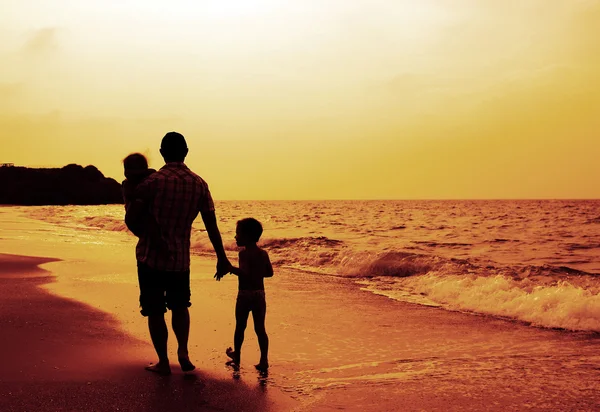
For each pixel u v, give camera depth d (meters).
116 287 8.37
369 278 11.35
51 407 3.46
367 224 39.69
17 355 4.53
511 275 11.11
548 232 30.03
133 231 4.23
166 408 3.56
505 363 5.07
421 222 42.84
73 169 102.31
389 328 6.59
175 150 4.32
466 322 7.04
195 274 10.89
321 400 3.94
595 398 4.06
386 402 3.93
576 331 6.59
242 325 4.80
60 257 12.81
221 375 4.39
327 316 7.21
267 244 18.86
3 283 8.55
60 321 5.84
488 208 90.12
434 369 4.85
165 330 4.30
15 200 93.56
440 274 11.02
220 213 64.56
